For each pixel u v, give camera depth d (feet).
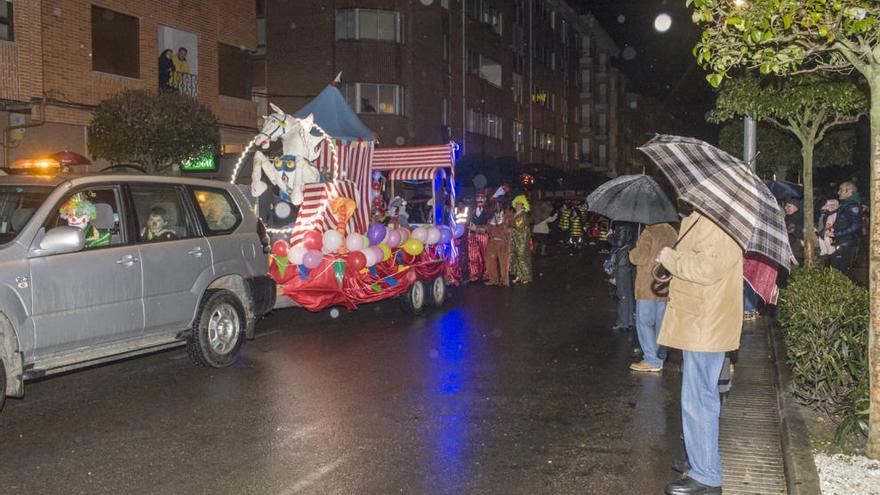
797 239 47.47
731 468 18.99
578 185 177.37
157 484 17.57
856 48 17.69
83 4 66.69
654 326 28.73
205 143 60.75
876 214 17.19
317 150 40.29
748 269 18.12
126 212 25.96
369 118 113.60
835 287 22.77
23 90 60.85
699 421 16.47
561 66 200.13
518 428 21.84
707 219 16.03
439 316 42.09
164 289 26.53
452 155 51.26
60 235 22.30
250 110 89.51
